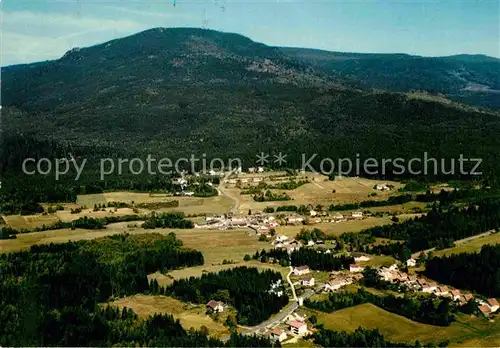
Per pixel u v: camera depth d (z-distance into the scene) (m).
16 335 195.25
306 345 188.12
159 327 196.62
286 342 190.62
